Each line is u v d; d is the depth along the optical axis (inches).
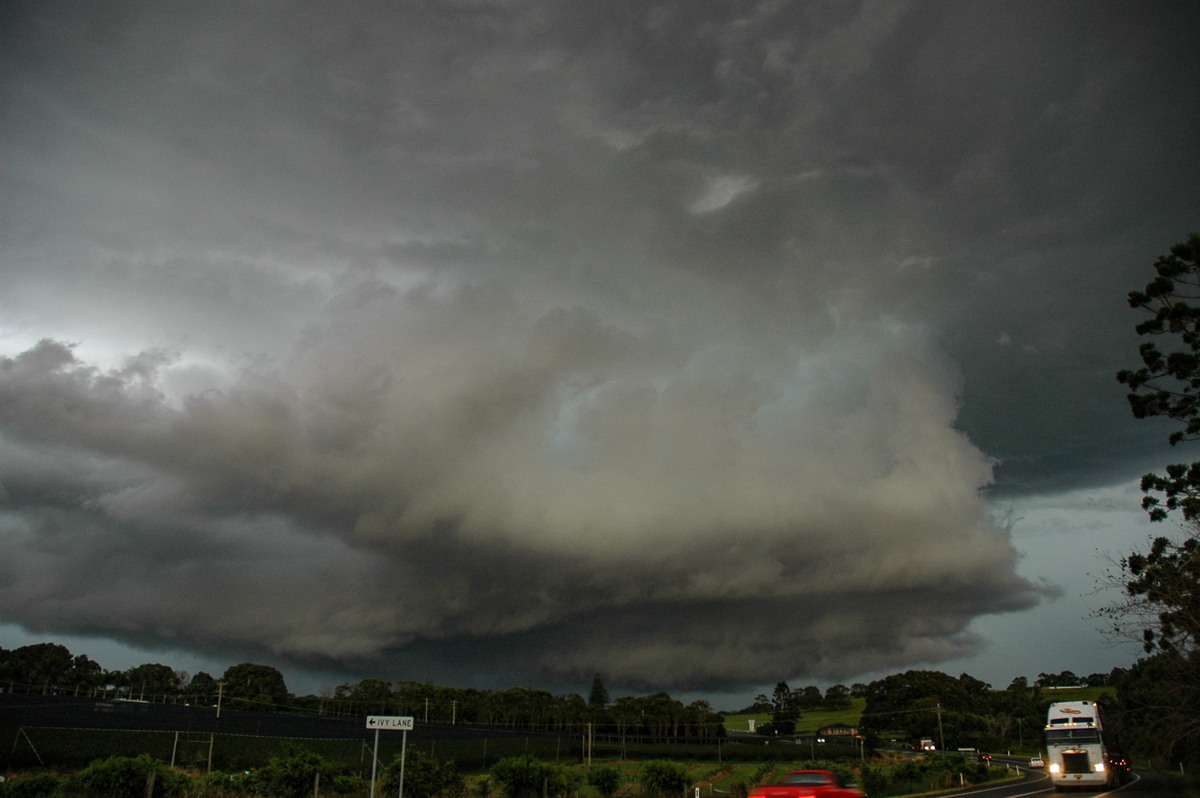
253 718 3253.0
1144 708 1430.9
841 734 6565.0
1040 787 1991.9
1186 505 1579.7
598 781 1675.7
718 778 2815.0
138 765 1192.8
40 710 2837.1
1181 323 1499.8
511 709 6451.8
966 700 7426.2
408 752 1477.6
